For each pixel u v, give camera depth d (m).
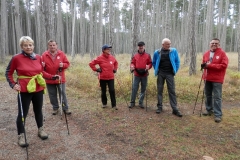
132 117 5.32
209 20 22.39
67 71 11.89
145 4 34.50
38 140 3.98
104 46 5.62
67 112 5.44
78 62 16.83
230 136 4.33
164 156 3.51
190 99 7.20
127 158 3.43
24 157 3.39
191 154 3.59
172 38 36.44
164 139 4.12
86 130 4.49
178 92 7.62
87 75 10.59
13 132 4.32
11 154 3.47
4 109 5.86
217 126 4.84
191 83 8.73
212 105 5.56
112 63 5.78
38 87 3.77
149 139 4.10
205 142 4.05
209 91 5.51
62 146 3.77
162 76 5.52
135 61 5.99
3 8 18.31
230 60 17.73
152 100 6.98
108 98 7.08
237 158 3.51
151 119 5.20
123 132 4.40
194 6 10.84
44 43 11.22
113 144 3.89
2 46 18.17
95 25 33.91
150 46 31.81
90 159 3.38
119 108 6.09
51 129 4.51
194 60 10.88
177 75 10.45
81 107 6.11
